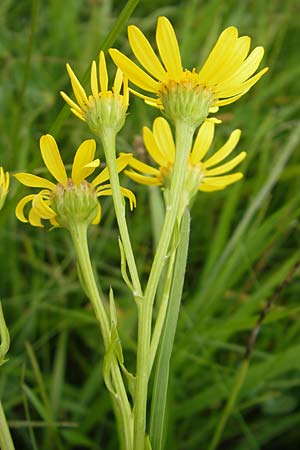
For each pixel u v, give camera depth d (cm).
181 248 20
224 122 41
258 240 32
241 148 40
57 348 34
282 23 47
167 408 29
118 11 51
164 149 22
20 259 39
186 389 32
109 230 38
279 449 32
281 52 47
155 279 19
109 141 20
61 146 40
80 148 20
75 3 50
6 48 44
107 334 19
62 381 32
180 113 20
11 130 39
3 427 19
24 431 32
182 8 49
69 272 39
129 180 39
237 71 20
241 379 27
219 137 38
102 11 46
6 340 19
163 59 19
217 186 22
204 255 38
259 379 30
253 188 38
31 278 38
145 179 22
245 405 31
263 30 44
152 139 22
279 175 35
